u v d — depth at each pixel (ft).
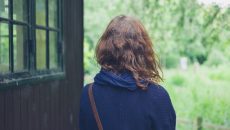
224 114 44.86
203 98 48.73
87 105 7.50
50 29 17.47
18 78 14.23
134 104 7.31
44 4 16.87
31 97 15.56
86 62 63.36
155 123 7.29
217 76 56.80
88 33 68.03
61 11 18.80
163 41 49.21
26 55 15.07
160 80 7.62
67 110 20.10
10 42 13.82
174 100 50.24
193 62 60.80
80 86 22.26
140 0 47.29
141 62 7.44
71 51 20.53
